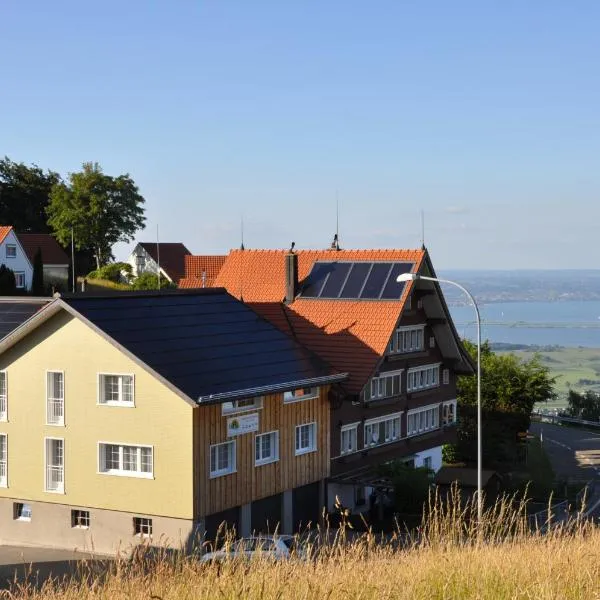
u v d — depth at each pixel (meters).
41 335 37.78
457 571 11.69
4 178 120.56
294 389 39.41
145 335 37.25
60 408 37.56
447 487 45.62
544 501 48.19
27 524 38.09
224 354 39.00
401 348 49.81
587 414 97.69
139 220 109.12
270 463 38.81
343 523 13.78
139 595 10.91
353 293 48.94
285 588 10.62
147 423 35.50
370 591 10.79
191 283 75.75
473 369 55.19
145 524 35.69
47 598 12.43
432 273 50.41
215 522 36.03
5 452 38.69
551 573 11.61
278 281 52.81
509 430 63.97
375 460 46.44
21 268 97.38
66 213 106.00
